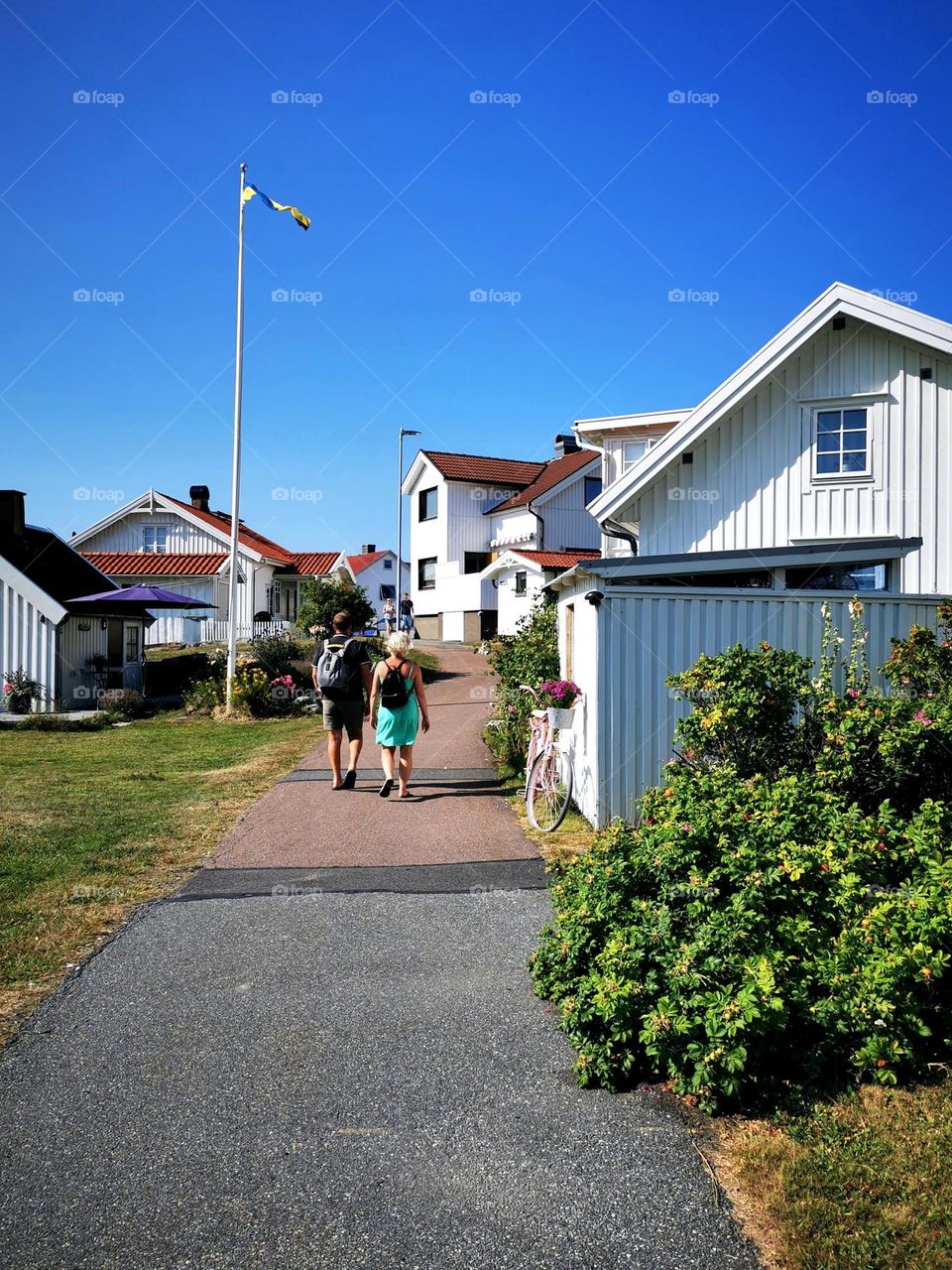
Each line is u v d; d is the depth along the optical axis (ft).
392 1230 9.59
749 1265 9.07
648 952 13.10
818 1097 12.05
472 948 17.65
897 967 12.60
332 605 114.21
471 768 37.96
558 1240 9.43
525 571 110.11
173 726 57.93
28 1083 12.59
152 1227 9.62
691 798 17.01
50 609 66.33
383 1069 13.03
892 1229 9.37
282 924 18.95
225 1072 12.94
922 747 19.21
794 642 27.78
